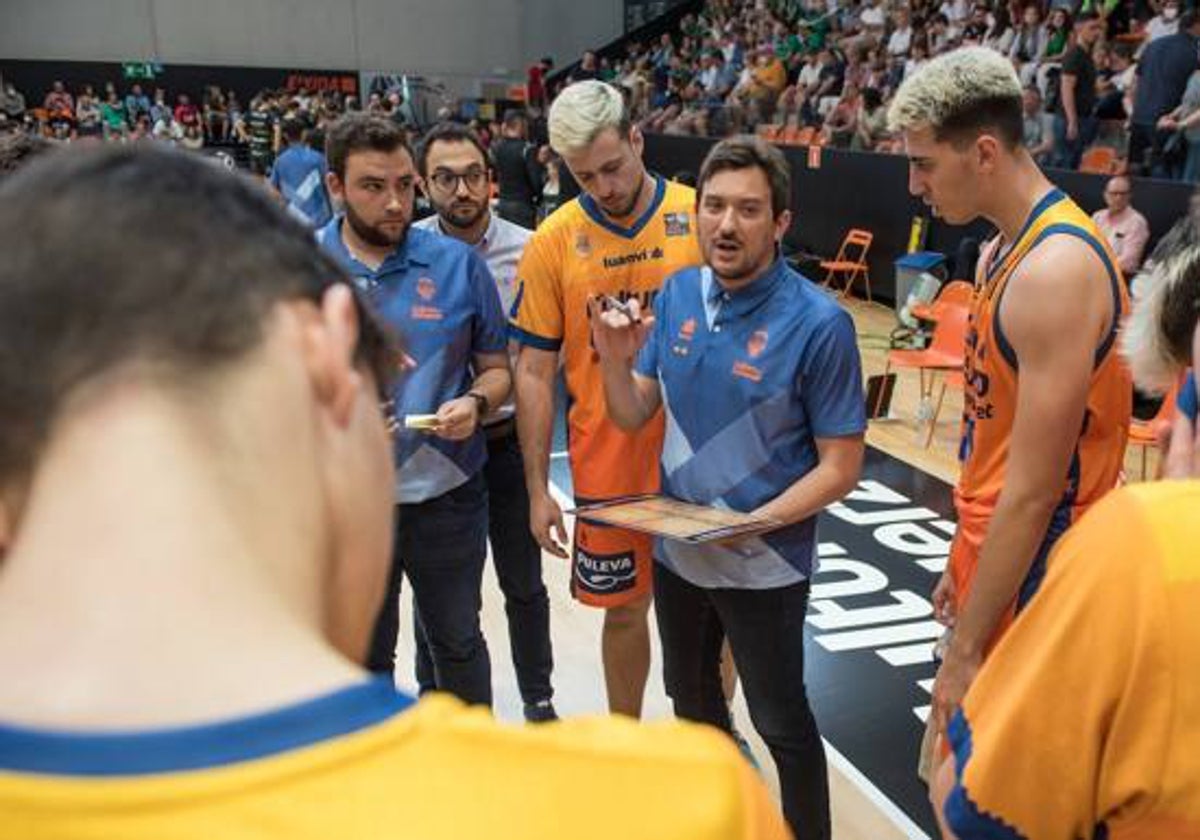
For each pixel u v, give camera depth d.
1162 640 0.68
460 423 2.07
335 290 0.45
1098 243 1.52
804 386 1.80
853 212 8.98
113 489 0.38
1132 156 6.93
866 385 5.68
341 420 0.44
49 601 0.37
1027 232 1.57
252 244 0.42
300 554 0.41
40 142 1.90
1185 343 0.89
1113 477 1.66
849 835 2.31
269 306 0.41
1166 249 0.92
